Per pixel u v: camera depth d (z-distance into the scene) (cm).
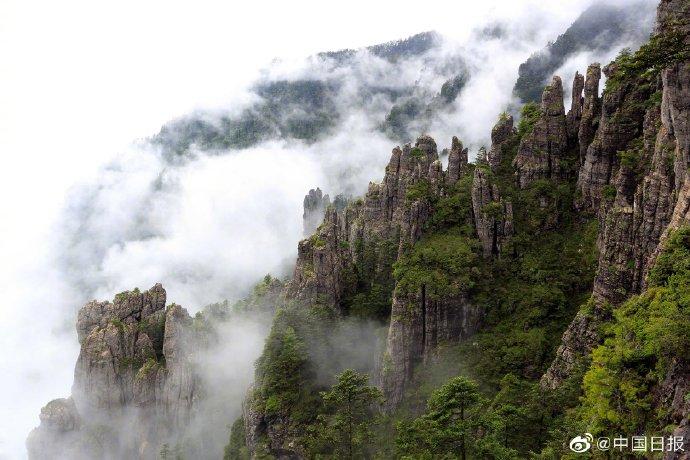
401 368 8138
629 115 7694
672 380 3403
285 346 8862
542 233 8644
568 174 8919
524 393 6316
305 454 7819
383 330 9219
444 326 8075
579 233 8350
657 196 5622
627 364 3888
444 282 8100
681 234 4484
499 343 7725
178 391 11450
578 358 5956
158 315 12825
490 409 5581
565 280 7962
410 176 10262
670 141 5619
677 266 4209
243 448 9175
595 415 4116
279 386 8775
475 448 5016
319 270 9850
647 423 3506
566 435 4612
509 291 8269
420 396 7650
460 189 9588
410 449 6050
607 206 7650
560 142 8912
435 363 7944
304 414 8450
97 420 11856
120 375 11844
